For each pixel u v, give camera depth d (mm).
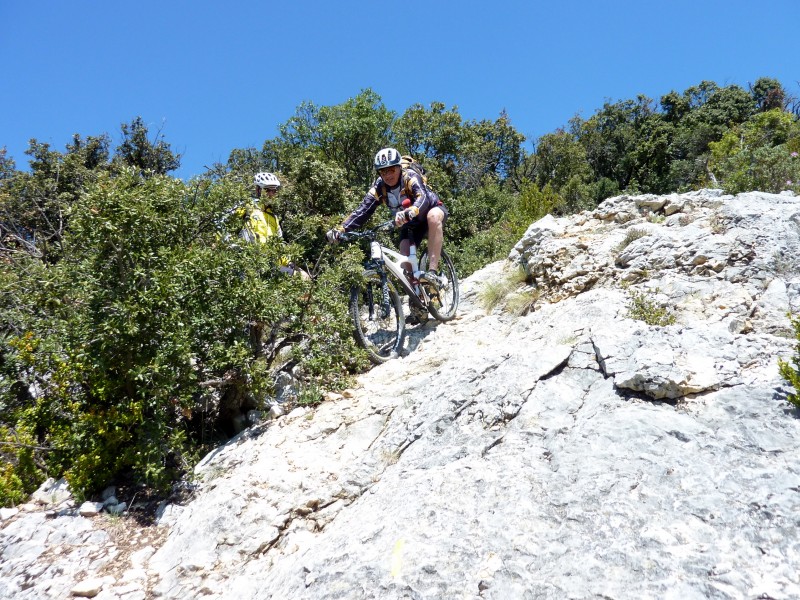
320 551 2889
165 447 4141
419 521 2830
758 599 2072
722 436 2865
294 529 3379
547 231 6215
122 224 4246
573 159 31578
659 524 2473
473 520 2744
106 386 4246
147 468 3932
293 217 7547
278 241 5137
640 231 5562
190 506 3824
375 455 3760
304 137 14500
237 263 4676
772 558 2215
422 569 2506
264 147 14758
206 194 5043
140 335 4234
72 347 4355
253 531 3379
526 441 3252
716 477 2639
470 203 15484
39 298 4934
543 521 2635
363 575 2580
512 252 6934
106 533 3740
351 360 5086
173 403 4512
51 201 10406
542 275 5855
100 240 4250
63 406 4488
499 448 3270
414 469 3383
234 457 4211
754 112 43906
